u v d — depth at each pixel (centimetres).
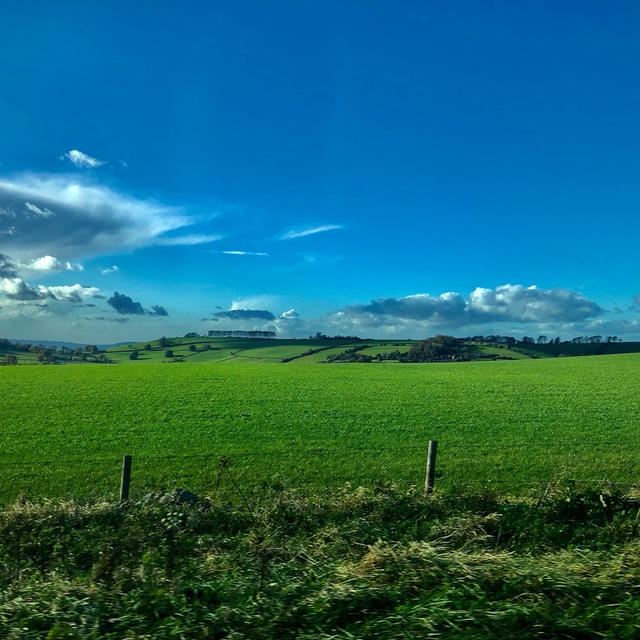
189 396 4394
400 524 995
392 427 3138
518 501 1118
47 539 920
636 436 2889
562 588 550
